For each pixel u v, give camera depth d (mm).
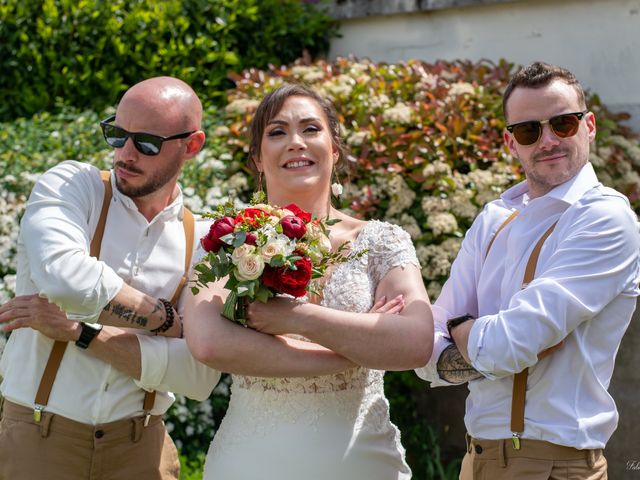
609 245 2902
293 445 2951
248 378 3047
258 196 2980
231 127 5598
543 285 2875
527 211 3082
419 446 5266
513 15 6375
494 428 2963
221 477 3037
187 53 6609
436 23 6719
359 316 2863
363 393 3061
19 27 6406
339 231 3152
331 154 3211
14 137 5602
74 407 3082
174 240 3262
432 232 5062
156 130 3113
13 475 3080
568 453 2863
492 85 5742
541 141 3018
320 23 7172
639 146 5750
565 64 6184
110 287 3006
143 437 3209
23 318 3029
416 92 5664
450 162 5184
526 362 2842
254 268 2674
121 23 6512
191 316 2943
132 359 3061
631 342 4855
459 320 3080
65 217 3053
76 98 6484
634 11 5891
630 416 4852
